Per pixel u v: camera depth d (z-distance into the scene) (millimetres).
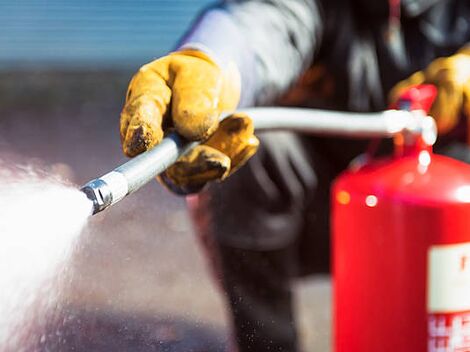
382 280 1792
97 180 1271
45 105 7422
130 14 8922
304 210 2365
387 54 2182
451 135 2209
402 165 1847
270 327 2338
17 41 8656
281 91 1901
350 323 1858
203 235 2361
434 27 2217
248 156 1550
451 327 1774
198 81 1489
